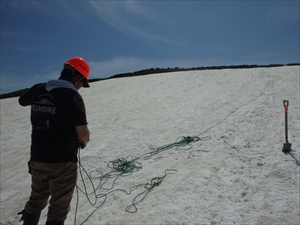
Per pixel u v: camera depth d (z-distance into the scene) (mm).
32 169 2988
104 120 11312
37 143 2893
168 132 8023
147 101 13820
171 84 17891
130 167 5789
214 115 8992
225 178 4676
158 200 4293
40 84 3123
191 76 19562
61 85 2891
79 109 2826
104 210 4230
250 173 4738
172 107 11477
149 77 22656
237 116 8375
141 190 4707
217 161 5402
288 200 3822
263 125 7168
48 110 2844
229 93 12250
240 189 4277
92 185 5172
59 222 2930
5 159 8062
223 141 6473
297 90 10609
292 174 4473
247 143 6102
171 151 6387
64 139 2873
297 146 5488
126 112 12164
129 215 4000
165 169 5430
